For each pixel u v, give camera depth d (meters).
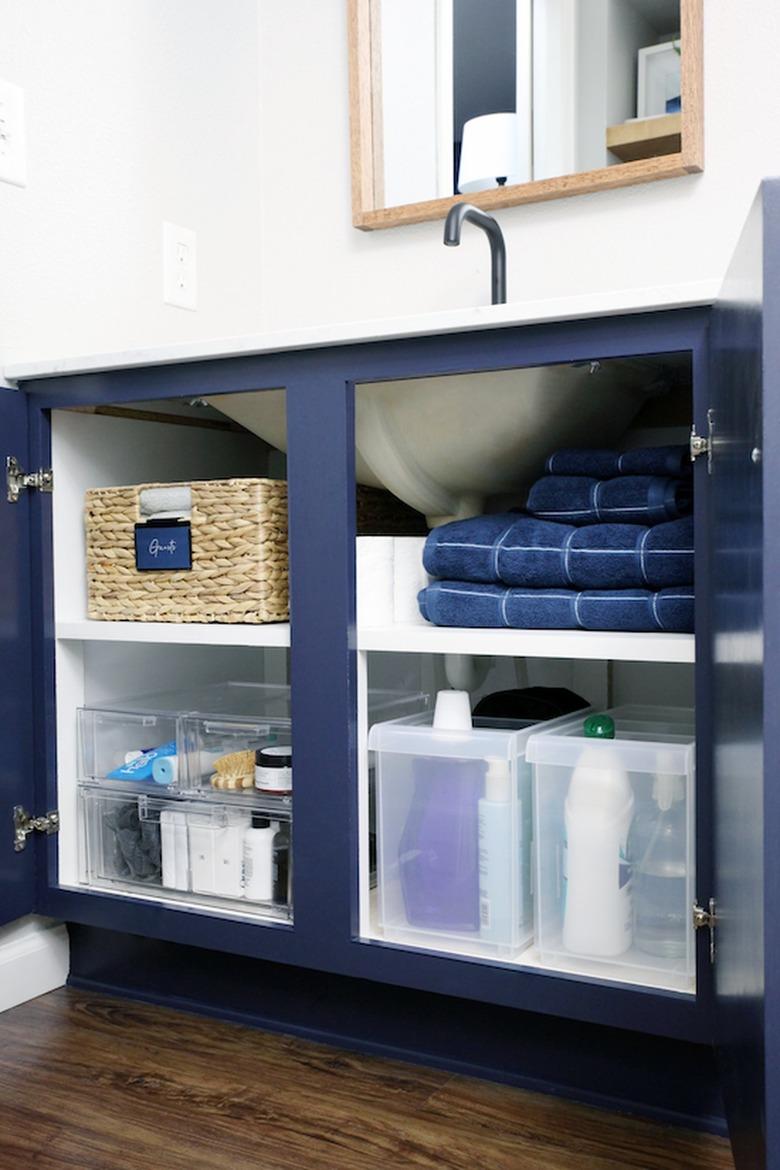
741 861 0.87
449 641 1.31
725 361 0.99
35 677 1.59
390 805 1.37
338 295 1.98
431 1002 1.34
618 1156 1.13
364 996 1.39
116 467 1.72
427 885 1.34
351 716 1.35
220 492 1.49
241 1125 1.20
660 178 1.67
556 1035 1.27
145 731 1.65
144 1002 1.56
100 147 1.73
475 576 1.40
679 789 1.20
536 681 1.81
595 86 1.72
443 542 1.42
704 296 1.10
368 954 1.33
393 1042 1.38
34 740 1.59
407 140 1.88
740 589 0.87
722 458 1.01
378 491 1.83
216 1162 1.12
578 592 1.33
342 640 1.34
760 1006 0.77
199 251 1.92
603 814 1.23
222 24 1.97
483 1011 1.31
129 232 1.78
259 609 1.47
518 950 1.29
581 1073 1.26
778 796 0.75
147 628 1.52
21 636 1.57
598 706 1.76
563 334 1.20
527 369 1.36
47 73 1.64
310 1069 1.34
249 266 2.04
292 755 1.38
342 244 1.97
